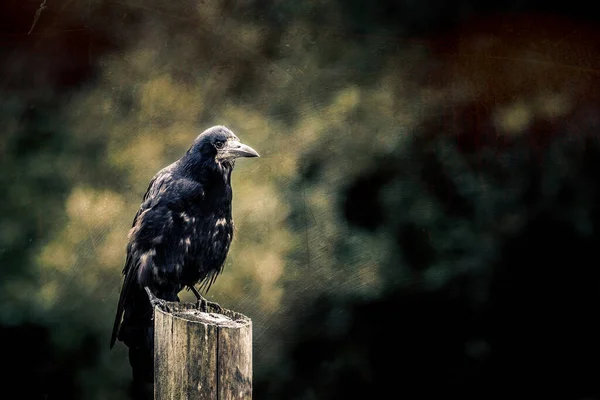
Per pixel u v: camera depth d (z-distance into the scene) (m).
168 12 12.20
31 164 11.70
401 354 13.45
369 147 12.33
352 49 12.67
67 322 11.59
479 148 12.77
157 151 11.40
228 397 5.22
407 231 12.73
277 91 12.20
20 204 11.53
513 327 13.28
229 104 12.02
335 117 12.16
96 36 12.12
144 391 12.00
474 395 13.57
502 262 12.93
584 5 12.22
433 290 12.90
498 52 12.62
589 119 12.44
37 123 11.82
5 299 11.40
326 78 12.55
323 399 12.94
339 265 12.16
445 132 12.73
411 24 12.77
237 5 12.44
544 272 12.96
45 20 12.02
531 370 13.38
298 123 12.08
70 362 11.96
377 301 12.91
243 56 12.27
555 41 12.45
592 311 13.02
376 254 12.35
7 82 11.96
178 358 5.26
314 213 11.73
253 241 11.20
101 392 12.03
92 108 11.77
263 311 11.58
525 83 12.55
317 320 12.41
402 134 12.55
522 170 12.73
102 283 11.31
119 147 11.50
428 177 12.76
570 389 13.30
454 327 13.30
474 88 12.65
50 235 11.45
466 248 12.81
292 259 11.59
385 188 12.63
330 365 12.88
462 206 12.84
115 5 12.13
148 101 11.64
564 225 12.77
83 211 11.06
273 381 12.70
